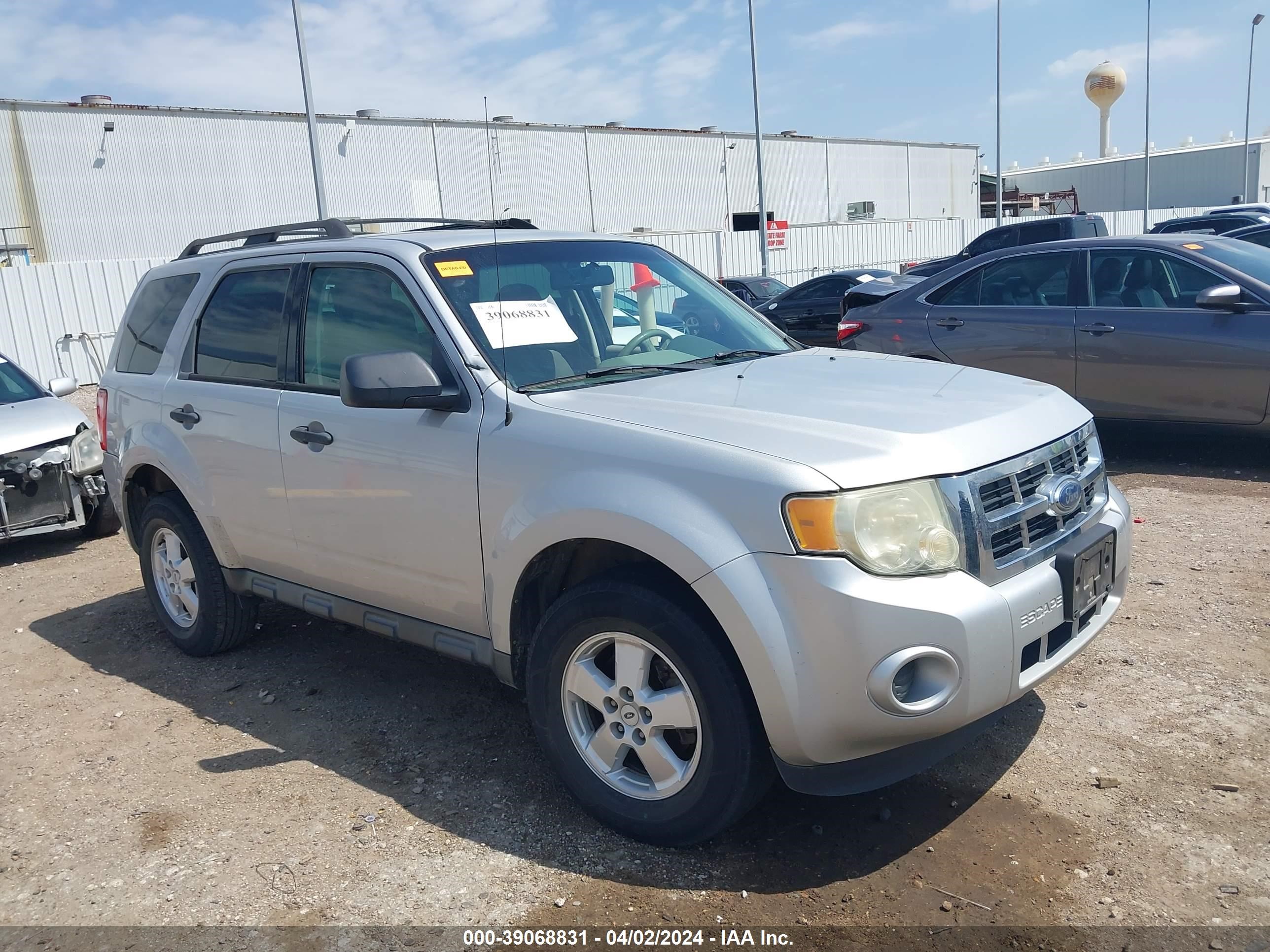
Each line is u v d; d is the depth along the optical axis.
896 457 2.73
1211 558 5.32
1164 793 3.23
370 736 4.00
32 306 19.22
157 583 5.11
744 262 33.03
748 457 2.77
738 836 3.14
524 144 39.50
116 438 5.11
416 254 3.78
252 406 4.20
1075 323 7.38
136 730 4.21
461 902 2.89
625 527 2.89
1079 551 3.02
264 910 2.92
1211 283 6.90
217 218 34.09
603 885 2.93
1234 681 3.93
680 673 2.88
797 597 2.64
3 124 30.44
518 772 3.63
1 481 6.81
